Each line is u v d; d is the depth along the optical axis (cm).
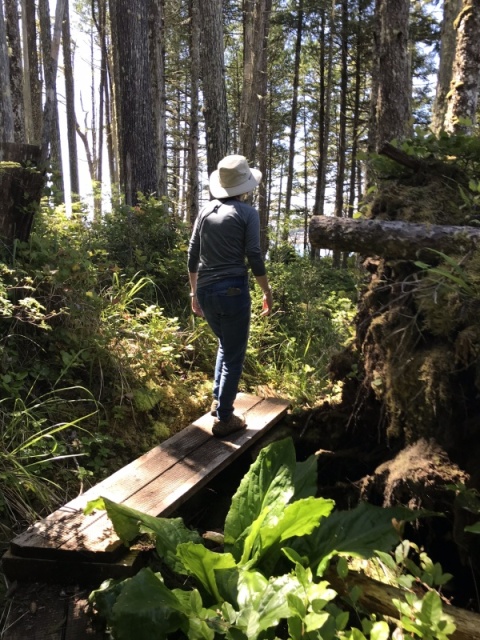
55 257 404
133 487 282
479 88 549
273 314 632
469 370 244
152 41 1162
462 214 291
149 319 517
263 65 1666
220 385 343
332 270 1120
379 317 288
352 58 2191
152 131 911
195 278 357
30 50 1377
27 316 368
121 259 602
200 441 341
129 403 392
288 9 2009
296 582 190
